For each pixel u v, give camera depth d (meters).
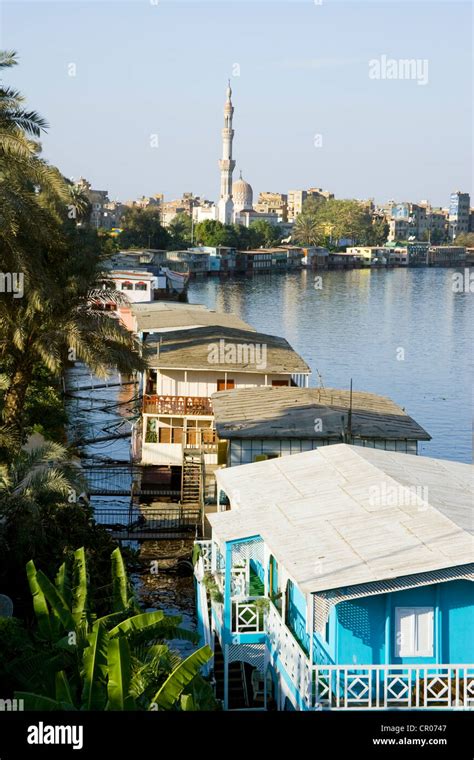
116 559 29.59
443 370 113.19
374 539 25.58
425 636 24.44
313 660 25.05
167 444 58.28
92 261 46.47
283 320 163.25
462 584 24.41
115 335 46.84
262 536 27.59
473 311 188.38
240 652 28.69
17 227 38.50
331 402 52.53
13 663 24.28
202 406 58.75
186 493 53.06
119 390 92.06
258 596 29.20
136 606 29.11
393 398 95.44
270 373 60.25
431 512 27.03
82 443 69.19
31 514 32.16
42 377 66.31
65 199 43.84
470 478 33.19
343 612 24.30
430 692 24.14
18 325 44.41
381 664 24.30
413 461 34.59
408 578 23.53
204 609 33.50
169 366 60.00
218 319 83.25
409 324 162.25
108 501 54.22
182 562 45.19
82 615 26.70
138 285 146.50
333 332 148.00
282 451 46.22
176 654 27.33
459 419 85.44
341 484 30.83
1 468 34.09
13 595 32.28
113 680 21.89
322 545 25.73
